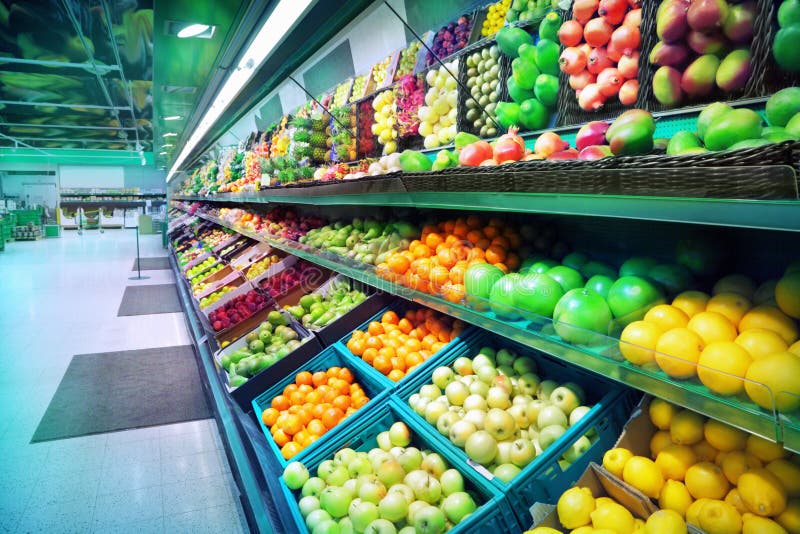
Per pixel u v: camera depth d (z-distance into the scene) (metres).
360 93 3.71
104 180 23.92
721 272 1.38
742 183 0.75
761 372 0.83
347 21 3.50
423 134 2.78
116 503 2.52
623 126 1.16
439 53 2.70
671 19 1.37
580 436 1.38
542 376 1.78
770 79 1.24
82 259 12.30
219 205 9.81
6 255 12.95
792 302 0.97
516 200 1.30
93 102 9.91
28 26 5.91
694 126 1.48
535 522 1.22
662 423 1.21
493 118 2.27
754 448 1.03
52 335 5.51
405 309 2.54
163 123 9.52
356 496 1.57
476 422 1.56
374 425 1.87
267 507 1.68
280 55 3.90
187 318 5.46
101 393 3.91
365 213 3.59
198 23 3.85
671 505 1.10
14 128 13.10
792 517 0.95
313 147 3.98
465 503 1.41
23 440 3.16
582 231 1.97
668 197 0.87
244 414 2.28
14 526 2.33
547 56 1.90
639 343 1.04
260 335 3.23
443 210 2.50
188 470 2.83
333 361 2.46
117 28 5.89
